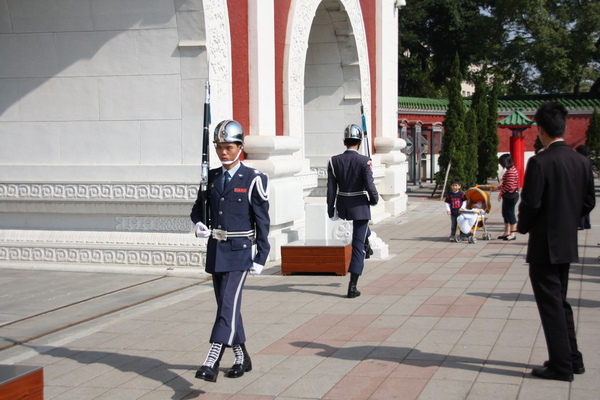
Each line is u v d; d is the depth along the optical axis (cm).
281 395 484
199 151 935
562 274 505
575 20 3450
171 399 484
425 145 2841
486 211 1252
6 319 709
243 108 1017
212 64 930
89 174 968
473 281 858
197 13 911
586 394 466
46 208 990
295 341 611
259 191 514
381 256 1051
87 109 977
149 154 956
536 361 535
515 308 707
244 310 733
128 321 698
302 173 1184
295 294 805
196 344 614
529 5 3369
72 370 551
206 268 523
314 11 1275
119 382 521
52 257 980
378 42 1677
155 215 959
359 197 793
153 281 894
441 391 479
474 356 553
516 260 1019
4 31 990
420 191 2434
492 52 3588
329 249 911
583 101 3175
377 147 1689
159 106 948
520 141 2531
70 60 976
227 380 517
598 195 2327
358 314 703
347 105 1547
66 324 689
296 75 1205
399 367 532
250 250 516
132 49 949
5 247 995
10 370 399
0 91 1005
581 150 1345
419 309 715
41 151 999
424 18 3734
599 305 715
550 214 490
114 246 958
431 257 1062
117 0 938
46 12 968
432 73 3991
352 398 472
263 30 1036
